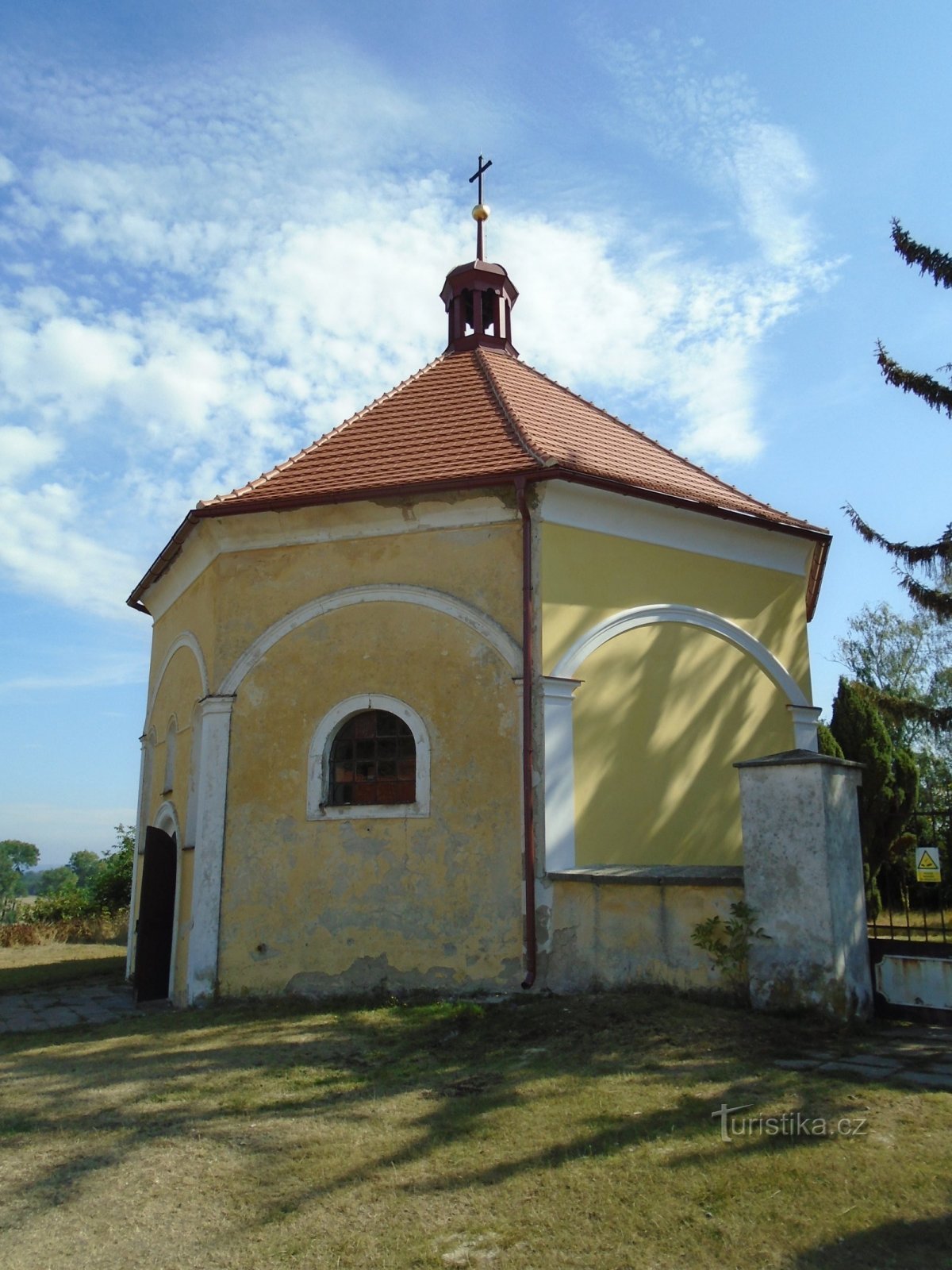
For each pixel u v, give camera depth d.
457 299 15.59
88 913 24.80
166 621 13.58
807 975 7.39
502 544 10.02
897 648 32.69
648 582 10.62
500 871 9.31
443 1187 4.72
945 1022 7.44
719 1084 5.93
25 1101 6.62
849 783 8.05
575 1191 4.57
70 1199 4.87
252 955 9.93
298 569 10.71
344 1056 7.37
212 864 10.23
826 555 13.03
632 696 10.24
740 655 11.43
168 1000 10.99
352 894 9.75
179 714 12.23
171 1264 4.15
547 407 12.62
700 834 10.58
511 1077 6.42
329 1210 4.57
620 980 8.46
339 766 10.28
